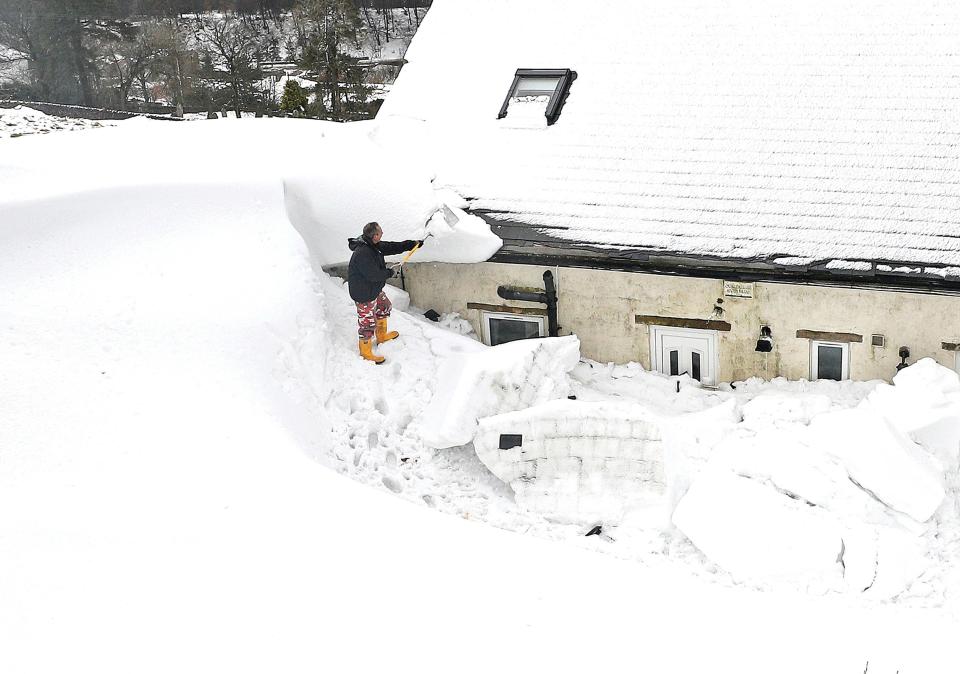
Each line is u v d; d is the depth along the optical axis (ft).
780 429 40.88
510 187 48.01
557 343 44.09
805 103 47.06
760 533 35.06
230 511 31.83
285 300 42.60
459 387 40.98
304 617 27.66
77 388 36.22
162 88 159.84
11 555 29.17
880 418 37.78
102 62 156.97
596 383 46.55
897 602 33.30
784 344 44.62
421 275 49.42
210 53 173.47
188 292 41.52
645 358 47.29
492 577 29.53
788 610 29.25
